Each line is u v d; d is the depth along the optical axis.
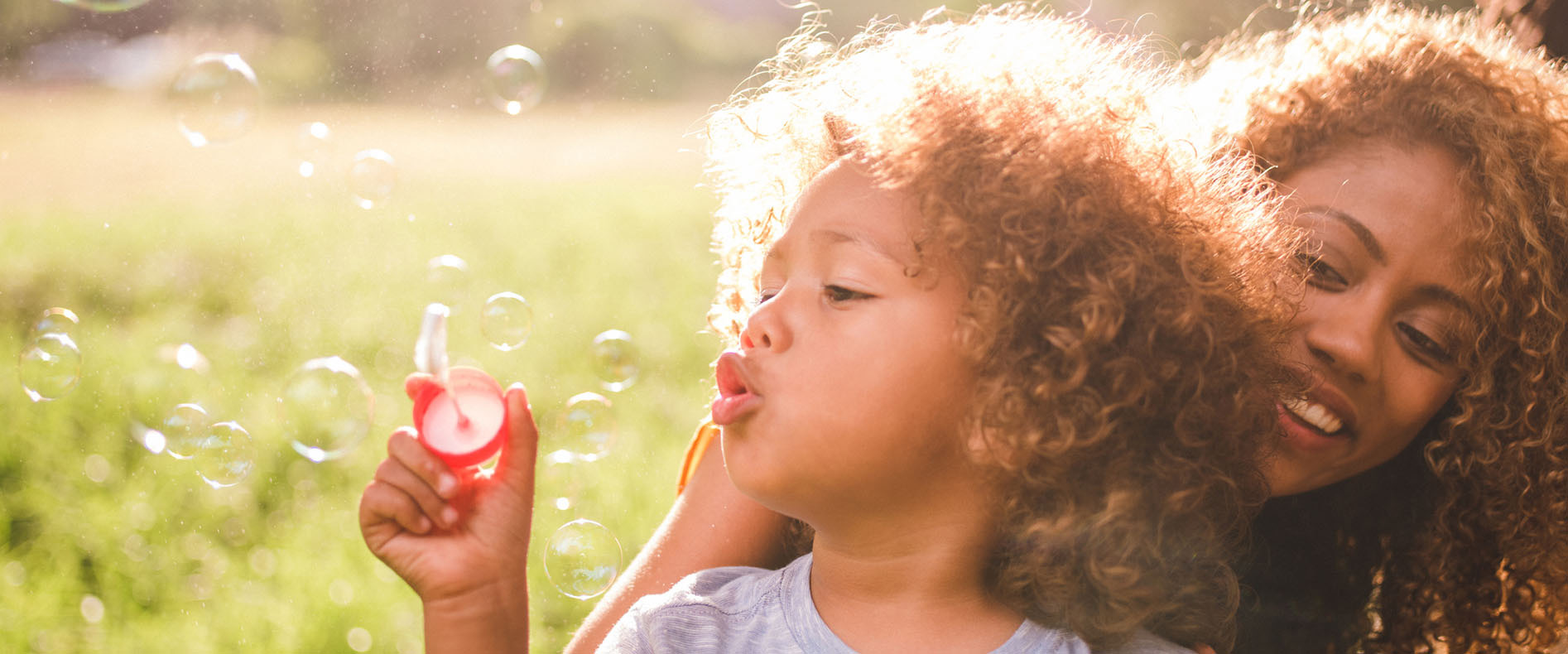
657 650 1.17
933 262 1.06
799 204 1.13
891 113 1.19
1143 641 1.14
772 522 1.40
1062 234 1.10
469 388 1.18
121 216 9.33
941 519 1.09
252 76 2.95
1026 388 1.06
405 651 2.73
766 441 1.06
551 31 25.30
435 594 1.14
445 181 12.25
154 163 13.16
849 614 1.11
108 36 22.80
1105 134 1.18
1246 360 1.17
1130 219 1.14
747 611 1.18
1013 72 1.24
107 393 4.41
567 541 1.68
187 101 2.89
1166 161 1.20
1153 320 1.11
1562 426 1.37
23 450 3.78
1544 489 1.40
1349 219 1.29
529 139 17.67
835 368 1.05
